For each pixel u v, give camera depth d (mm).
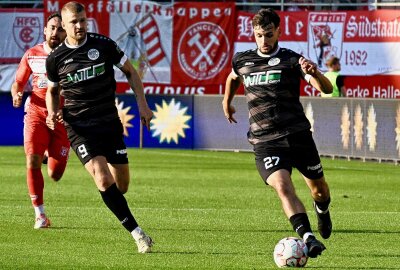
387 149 56719
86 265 23297
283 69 24328
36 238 27750
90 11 71188
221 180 47062
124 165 26562
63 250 25641
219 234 28953
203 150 66562
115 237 28016
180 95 66938
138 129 67625
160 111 67375
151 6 71125
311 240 22359
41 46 30609
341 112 59688
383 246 27031
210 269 22875
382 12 69562
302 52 70625
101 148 25578
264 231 29703
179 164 55750
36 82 30516
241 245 26844
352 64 70188
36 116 30297
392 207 36969
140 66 71375
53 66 25844
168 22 71062
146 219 32312
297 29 70500
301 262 22938
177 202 37625
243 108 65062
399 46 69500
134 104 67500
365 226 31172
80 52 25641
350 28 70000
